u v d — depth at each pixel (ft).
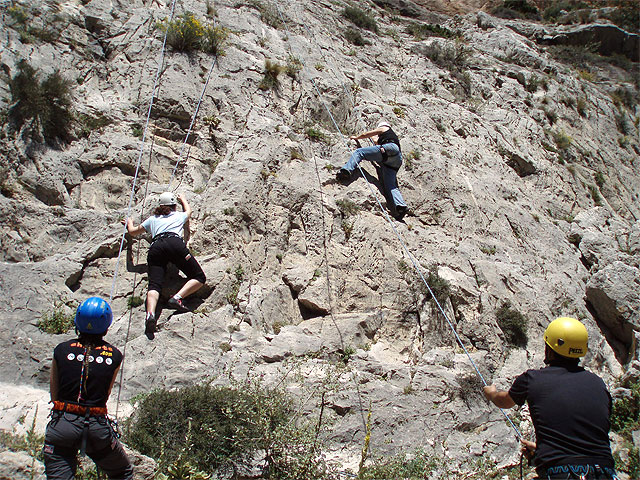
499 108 46.11
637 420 24.14
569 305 31.78
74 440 12.80
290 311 24.58
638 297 31.24
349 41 45.32
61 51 31.22
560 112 50.31
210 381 19.57
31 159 26.35
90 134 28.32
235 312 23.39
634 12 72.59
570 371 13.15
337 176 29.45
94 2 35.09
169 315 22.21
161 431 17.46
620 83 61.67
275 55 37.29
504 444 21.80
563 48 64.44
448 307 27.09
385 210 29.66
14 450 16.03
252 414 18.15
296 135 31.27
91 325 13.50
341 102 36.58
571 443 12.20
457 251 30.17
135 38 33.58
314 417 19.90
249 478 17.42
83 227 24.62
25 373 19.69
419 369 23.12
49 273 22.20
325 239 26.81
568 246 36.52
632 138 55.72
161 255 22.15
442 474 19.07
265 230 26.14
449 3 73.92
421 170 32.94
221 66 33.81
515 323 28.22
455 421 21.97
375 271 26.66
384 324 25.40
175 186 27.81
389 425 20.63
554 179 42.22
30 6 32.17
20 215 24.41
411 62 46.32
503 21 67.05
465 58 48.73
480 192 34.83
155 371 20.51
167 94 30.71
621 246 38.68
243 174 27.04
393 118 36.35
